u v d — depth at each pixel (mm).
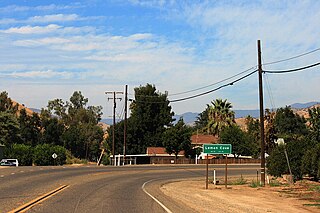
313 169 32219
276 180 36562
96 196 21109
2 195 20172
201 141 82375
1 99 107500
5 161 55344
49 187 25000
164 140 76062
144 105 89000
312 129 44844
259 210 19312
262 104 34219
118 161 69562
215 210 18109
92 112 131375
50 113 128375
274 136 70375
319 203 22719
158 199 21156
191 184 35469
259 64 34094
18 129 87750
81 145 108875
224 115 89750
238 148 73125
